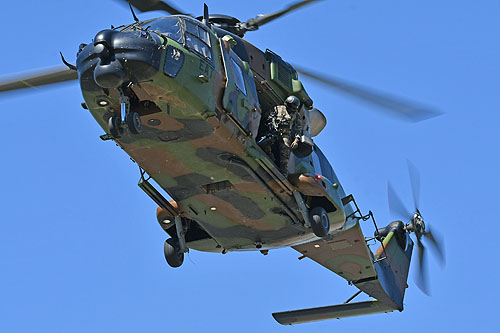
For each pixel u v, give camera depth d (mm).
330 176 71250
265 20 64438
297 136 64375
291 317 85125
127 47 51188
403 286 86625
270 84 63906
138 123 51719
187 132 56531
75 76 58250
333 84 63094
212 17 64438
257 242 70875
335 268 81375
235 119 57531
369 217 73500
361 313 84688
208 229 68938
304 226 67000
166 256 69812
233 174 61094
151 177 62312
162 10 57844
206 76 54938
